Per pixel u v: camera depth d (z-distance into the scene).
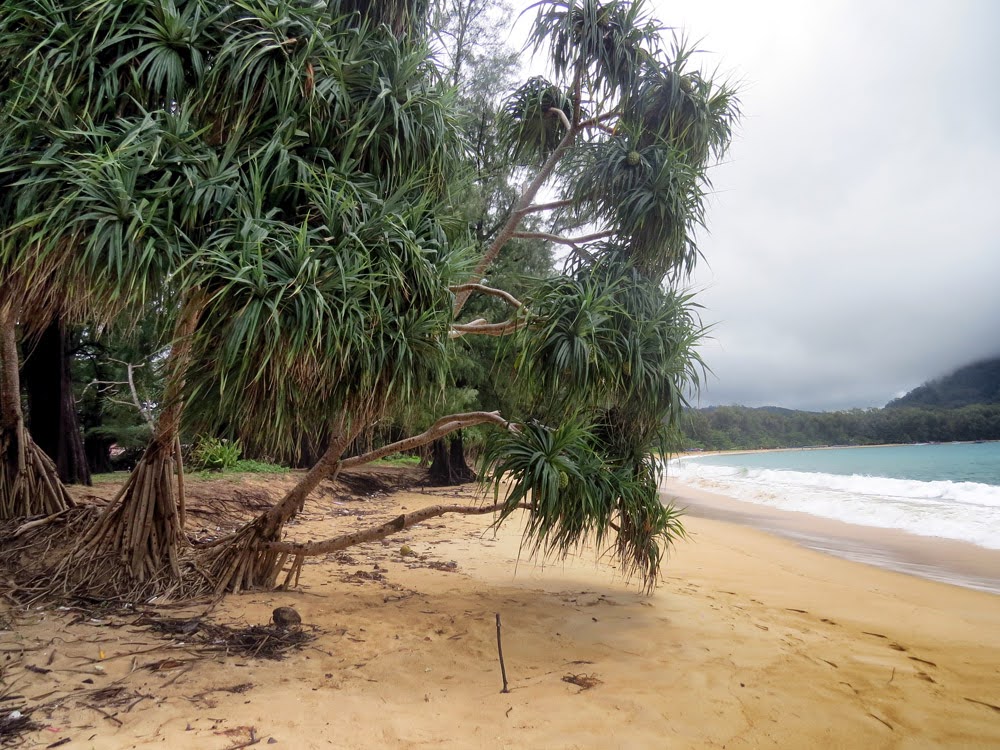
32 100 2.75
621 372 4.15
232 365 2.90
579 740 2.55
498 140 5.54
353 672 3.15
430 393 3.70
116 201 2.78
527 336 3.99
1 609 3.66
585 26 4.52
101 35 3.05
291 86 3.20
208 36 3.14
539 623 4.23
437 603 4.63
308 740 2.40
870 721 2.87
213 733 2.40
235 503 8.34
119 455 15.93
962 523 11.09
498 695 2.99
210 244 2.95
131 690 2.74
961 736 2.74
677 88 4.61
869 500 15.33
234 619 3.81
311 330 2.87
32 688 2.70
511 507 3.88
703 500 17.25
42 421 7.16
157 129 2.95
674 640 4.02
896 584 6.48
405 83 3.87
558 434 3.93
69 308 3.14
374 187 3.72
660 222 4.36
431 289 3.51
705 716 2.86
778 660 3.70
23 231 2.77
